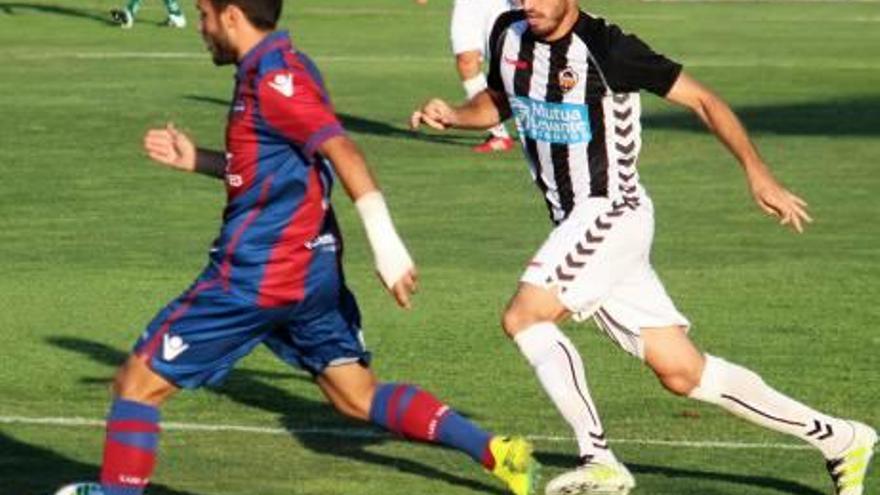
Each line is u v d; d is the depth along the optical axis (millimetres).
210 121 45281
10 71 56938
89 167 37469
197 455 16750
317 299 13609
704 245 29188
